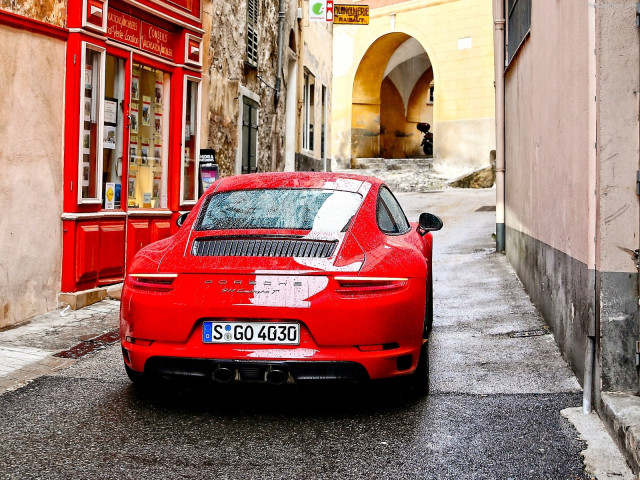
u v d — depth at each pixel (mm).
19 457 3811
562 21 5715
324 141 22000
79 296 7582
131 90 8844
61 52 7418
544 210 6945
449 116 26953
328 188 5172
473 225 15422
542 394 4977
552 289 6445
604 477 3602
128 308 4496
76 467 3691
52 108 7336
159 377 4617
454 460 3834
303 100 18422
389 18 28875
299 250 4473
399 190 24547
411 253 4789
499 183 11453
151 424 4359
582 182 4918
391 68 31562
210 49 10852
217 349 4258
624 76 4316
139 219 8969
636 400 4242
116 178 8547
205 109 10688
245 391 5055
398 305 4359
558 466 3750
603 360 4379
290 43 16906
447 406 4746
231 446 4020
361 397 4934
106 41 8016
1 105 6688
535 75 7496
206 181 10445
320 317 4207
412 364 4535
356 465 3764
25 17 6879
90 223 7867
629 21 4312
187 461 3793
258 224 4781
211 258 4457
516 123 9625
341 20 18203
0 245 6719
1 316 6754
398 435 4207
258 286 4258
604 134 4328
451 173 26906
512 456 3887
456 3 26625
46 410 4586
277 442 4086
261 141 14148
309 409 4684
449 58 26891
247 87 13039
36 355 5902
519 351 6047
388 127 34219
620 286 4344
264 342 4234
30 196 7070
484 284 9062
